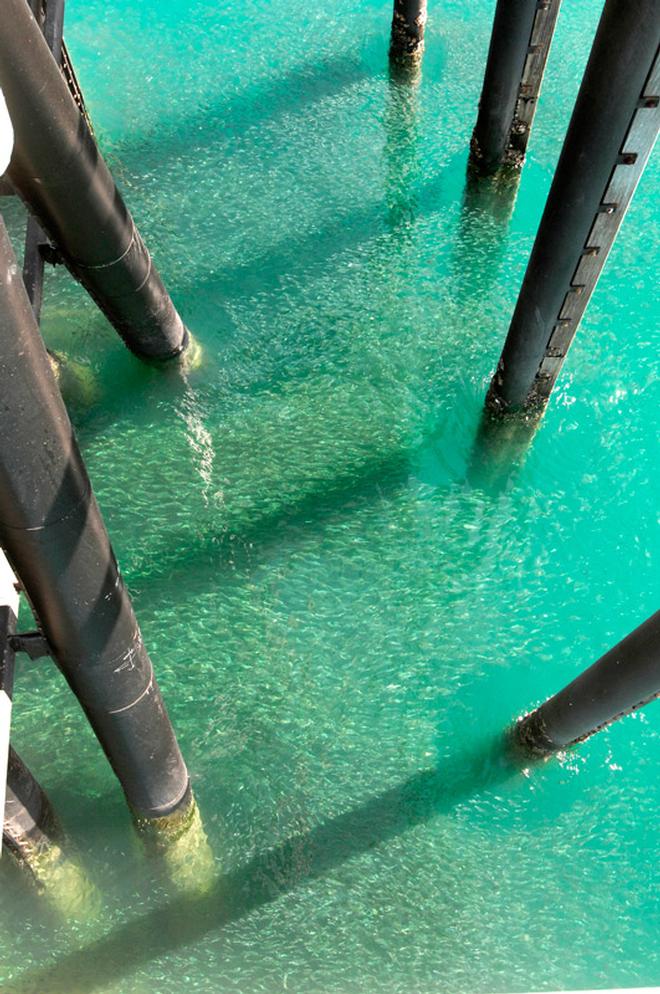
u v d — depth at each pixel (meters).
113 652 3.68
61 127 4.84
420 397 7.14
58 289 7.66
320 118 9.53
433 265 8.12
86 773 5.23
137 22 10.59
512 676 5.75
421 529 6.41
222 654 5.77
